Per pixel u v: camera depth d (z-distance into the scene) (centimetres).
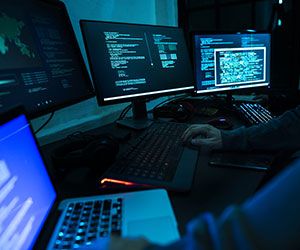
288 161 75
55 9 88
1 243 34
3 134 39
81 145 79
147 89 109
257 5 193
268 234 15
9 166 40
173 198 55
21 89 69
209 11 205
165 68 115
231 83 137
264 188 18
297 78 166
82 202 53
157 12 170
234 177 63
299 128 81
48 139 98
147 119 120
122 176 62
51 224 49
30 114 69
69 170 70
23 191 42
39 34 79
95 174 69
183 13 193
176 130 95
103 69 97
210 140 81
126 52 103
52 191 54
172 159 71
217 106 139
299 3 156
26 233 40
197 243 16
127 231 43
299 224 15
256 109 128
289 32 161
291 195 17
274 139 80
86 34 93
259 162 71
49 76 79
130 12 143
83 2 115
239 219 16
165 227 44
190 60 126
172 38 119
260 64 142
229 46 132
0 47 65
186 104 138
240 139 80
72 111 112
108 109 131
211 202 53
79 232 44
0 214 35
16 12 72
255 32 137
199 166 70
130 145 82
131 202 52
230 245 15
